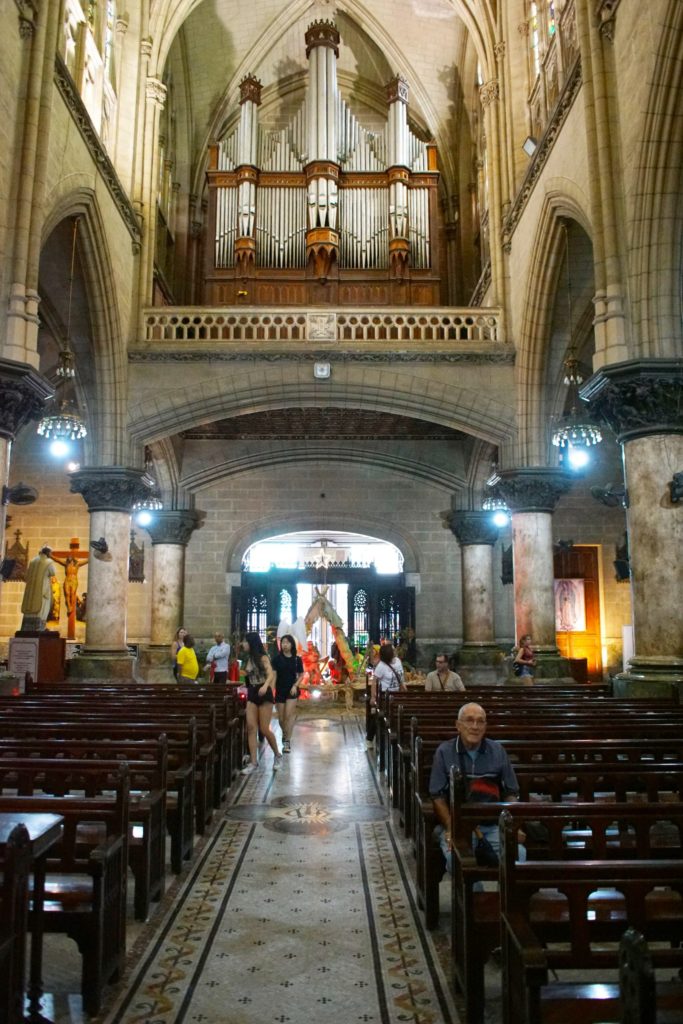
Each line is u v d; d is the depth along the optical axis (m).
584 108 13.59
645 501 12.18
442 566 27.05
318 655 23.55
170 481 25.25
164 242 25.88
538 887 3.70
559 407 18.73
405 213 23.78
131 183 19.38
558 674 17.86
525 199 18.14
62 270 17.03
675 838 6.20
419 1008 4.61
